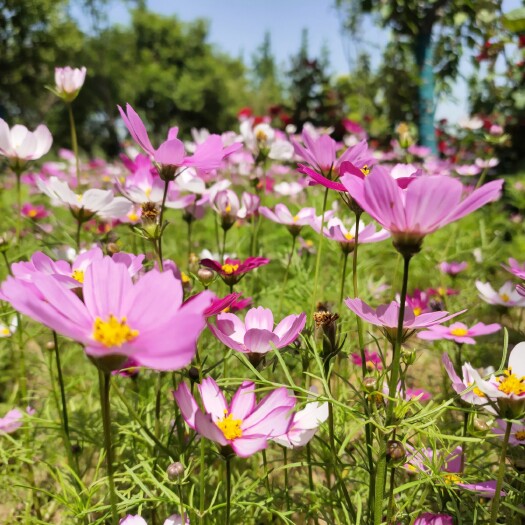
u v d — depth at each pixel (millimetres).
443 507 1358
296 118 9562
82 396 2396
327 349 1227
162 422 1909
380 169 843
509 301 2230
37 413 2057
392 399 1006
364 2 6844
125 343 755
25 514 1791
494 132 3602
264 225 4254
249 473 1800
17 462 1945
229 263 1745
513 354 1194
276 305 2766
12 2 18438
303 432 1187
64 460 1952
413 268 3607
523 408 1025
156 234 1370
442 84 6605
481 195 859
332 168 1549
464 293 2959
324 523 1727
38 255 1207
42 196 4750
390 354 2475
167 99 35281
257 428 1047
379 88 7891
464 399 1235
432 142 6840
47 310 765
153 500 1290
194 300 792
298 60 10047
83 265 1281
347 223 2691
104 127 30922
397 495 1484
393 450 1035
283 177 5441
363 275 3217
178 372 1375
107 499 1633
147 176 2141
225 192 2127
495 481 1297
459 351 1852
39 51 20062
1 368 2771
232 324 1306
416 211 869
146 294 865
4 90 20484
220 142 1439
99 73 27453
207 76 36969
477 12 5102
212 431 924
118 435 1845
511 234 4988
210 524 1444
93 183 5750
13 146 1993
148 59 36000
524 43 4855
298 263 2781
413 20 6496
